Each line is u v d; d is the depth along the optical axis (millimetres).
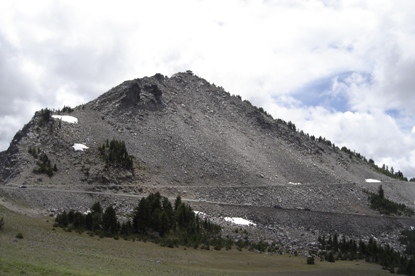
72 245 79750
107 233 106125
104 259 66312
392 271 118875
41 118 192375
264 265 103875
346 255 136625
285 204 195875
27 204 120938
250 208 171125
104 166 169375
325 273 101250
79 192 143125
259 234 146000
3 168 173125
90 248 80562
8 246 60031
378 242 174500
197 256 101688
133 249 92688
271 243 137500
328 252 139375
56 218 109000
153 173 186250
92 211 120688
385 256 135500
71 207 130000
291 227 166375
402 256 142625
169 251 100625
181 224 130500
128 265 65125
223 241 125938
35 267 48594
